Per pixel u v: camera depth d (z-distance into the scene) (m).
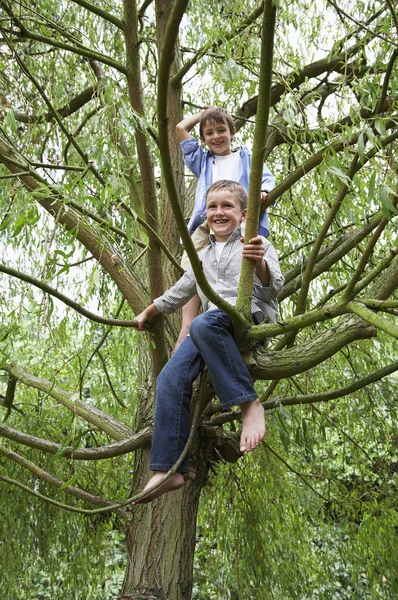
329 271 4.46
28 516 4.11
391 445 4.39
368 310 1.98
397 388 4.45
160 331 2.79
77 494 3.43
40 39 2.65
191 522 3.41
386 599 4.23
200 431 3.22
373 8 3.87
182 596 3.28
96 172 2.39
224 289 2.54
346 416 4.52
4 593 4.10
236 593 4.45
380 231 1.97
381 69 2.86
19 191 2.59
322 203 3.89
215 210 2.59
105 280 4.70
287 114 2.46
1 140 2.84
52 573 4.28
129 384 4.95
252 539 4.22
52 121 4.01
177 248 3.94
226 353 2.23
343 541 4.47
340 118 2.61
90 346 4.52
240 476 4.45
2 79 3.26
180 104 4.11
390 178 2.20
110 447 3.19
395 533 4.15
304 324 2.12
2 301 3.42
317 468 4.68
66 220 3.15
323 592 4.35
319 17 4.35
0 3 2.58
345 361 4.50
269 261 2.36
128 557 3.40
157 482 2.16
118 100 2.39
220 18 3.80
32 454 4.09
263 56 1.83
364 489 4.38
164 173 1.81
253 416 2.23
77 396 2.51
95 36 4.32
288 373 2.32
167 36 1.66
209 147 3.35
